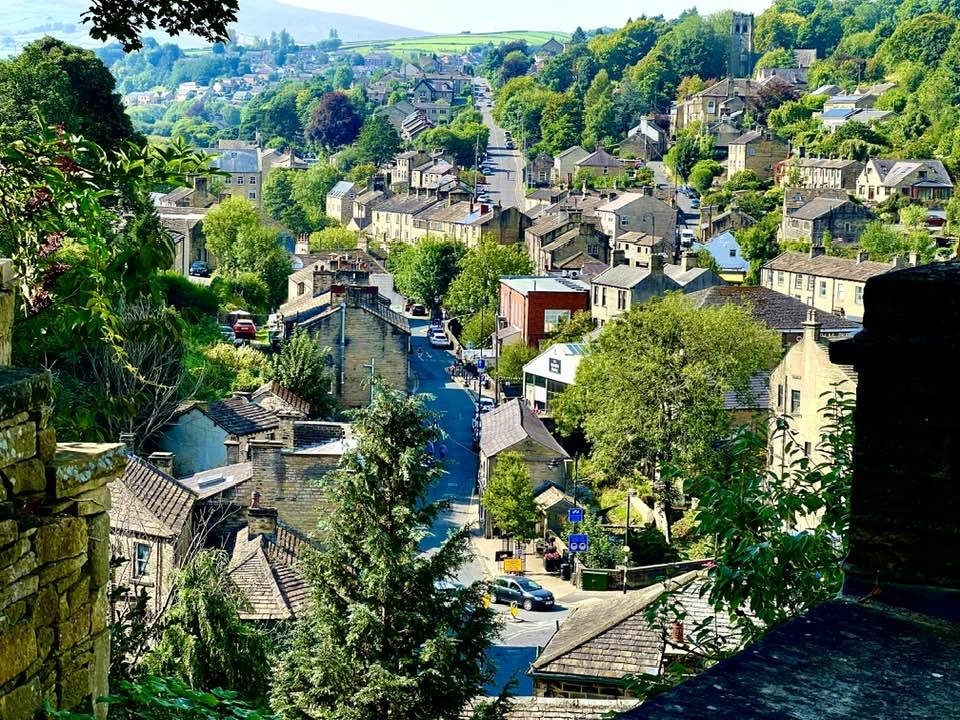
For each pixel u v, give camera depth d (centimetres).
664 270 10544
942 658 431
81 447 999
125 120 7700
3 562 862
